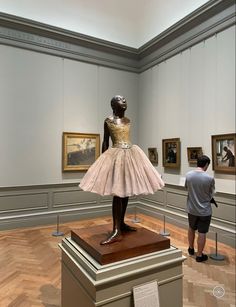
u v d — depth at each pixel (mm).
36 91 5500
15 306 2555
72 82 5926
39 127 5535
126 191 1626
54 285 2971
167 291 1688
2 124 5152
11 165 5242
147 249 1663
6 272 3285
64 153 5762
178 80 5543
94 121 6223
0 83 5133
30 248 4133
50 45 5625
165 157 5855
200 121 4988
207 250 4074
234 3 4305
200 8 4781
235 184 4277
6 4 5180
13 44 5227
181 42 5414
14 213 5281
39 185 5523
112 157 1763
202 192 3551
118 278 1453
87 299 1516
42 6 5504
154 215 6137
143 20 6480
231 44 4383
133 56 6727
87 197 6105
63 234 4871
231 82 4371
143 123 6715
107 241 1676
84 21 5977
